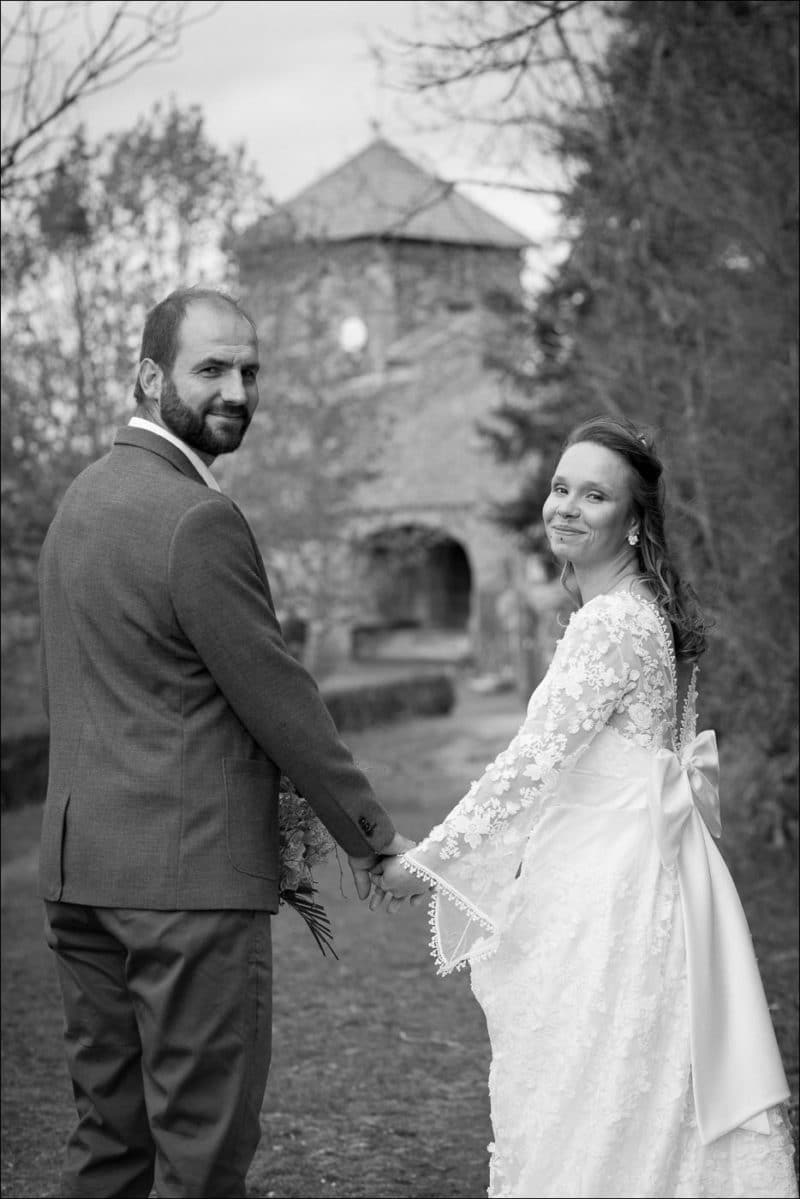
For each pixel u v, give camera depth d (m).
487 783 2.76
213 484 2.95
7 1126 4.38
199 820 2.68
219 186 11.59
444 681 24.25
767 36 7.02
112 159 10.70
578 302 10.27
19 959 6.98
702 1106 2.56
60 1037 5.48
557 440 14.47
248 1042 2.71
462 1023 5.54
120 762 2.71
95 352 10.34
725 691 8.36
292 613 15.44
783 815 8.48
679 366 7.86
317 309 14.21
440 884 2.77
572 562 3.04
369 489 34.28
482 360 12.59
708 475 7.81
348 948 7.04
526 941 2.74
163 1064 2.69
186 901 2.65
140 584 2.69
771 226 7.17
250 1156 2.73
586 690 2.76
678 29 7.01
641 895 2.70
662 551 3.00
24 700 11.65
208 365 2.85
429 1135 4.25
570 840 2.77
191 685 2.72
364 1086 4.74
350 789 2.79
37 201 8.30
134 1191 2.91
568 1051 2.63
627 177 7.54
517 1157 2.68
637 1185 2.55
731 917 2.75
